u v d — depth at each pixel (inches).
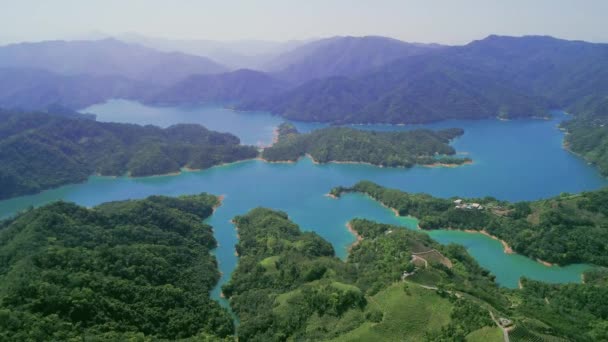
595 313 6328.7
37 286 5452.8
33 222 7554.1
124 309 5821.9
